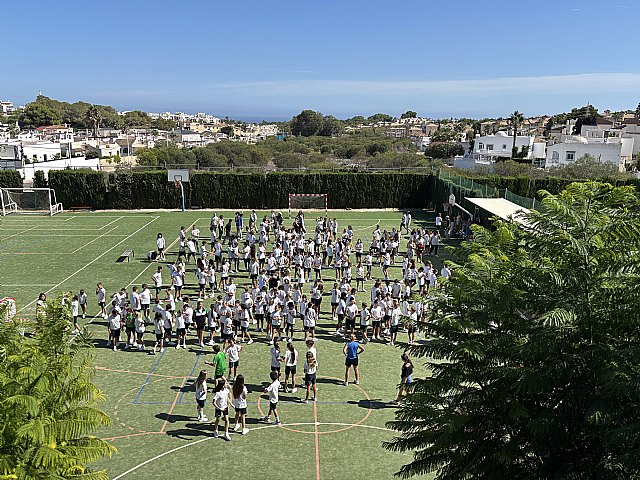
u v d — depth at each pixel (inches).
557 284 366.3
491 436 382.9
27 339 402.0
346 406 741.9
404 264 1355.8
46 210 2218.3
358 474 596.7
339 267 1332.4
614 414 316.5
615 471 322.0
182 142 7239.2
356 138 6274.6
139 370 842.8
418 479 584.7
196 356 896.3
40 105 7332.7
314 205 2347.4
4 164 2719.0
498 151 4033.0
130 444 645.9
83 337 446.3
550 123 6195.9
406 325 491.5
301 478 588.7
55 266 1406.3
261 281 1101.1
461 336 411.2
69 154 3314.5
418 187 2368.4
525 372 353.4
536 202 1549.0
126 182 2265.0
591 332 353.4
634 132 4591.5
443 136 5511.8
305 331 959.0
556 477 336.2
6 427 333.1
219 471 598.2
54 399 374.0
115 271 1364.4
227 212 2246.6
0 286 1233.4
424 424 419.2
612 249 366.6
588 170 2625.5
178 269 1169.4
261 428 684.7
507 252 452.8
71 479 360.2
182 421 698.8
